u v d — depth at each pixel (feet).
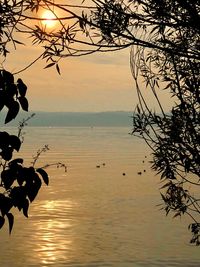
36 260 173.37
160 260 175.83
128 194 366.02
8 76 10.56
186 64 24.58
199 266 167.43
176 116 23.67
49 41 16.98
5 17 13.99
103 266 168.04
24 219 252.21
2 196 10.51
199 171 24.14
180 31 22.59
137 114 23.70
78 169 565.94
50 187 400.47
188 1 19.39
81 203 320.70
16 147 10.61
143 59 24.38
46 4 15.64
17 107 10.57
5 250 185.98
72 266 166.71
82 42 17.33
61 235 217.97
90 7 17.88
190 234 216.74
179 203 27.89
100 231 230.27
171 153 24.06
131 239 212.43
